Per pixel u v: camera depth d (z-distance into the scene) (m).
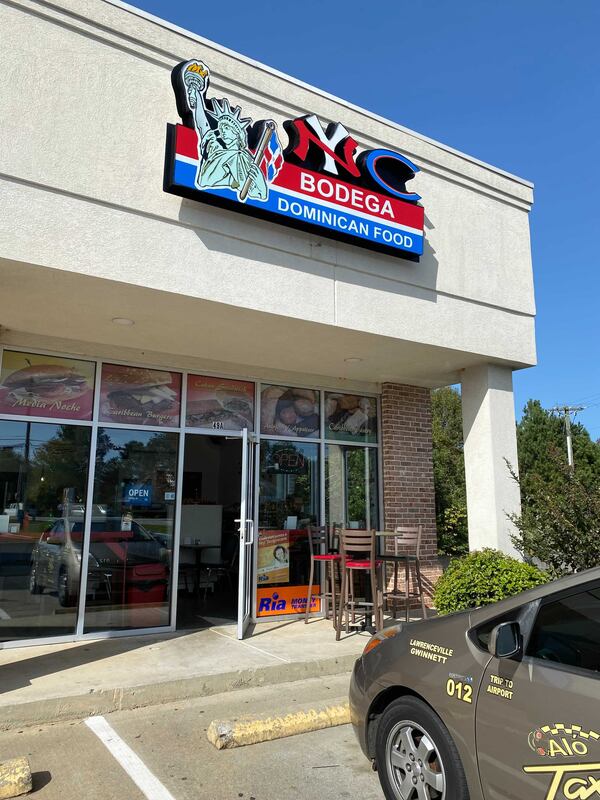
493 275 8.69
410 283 7.76
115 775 4.13
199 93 6.16
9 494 7.12
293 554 9.00
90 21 5.84
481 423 8.85
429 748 3.35
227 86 6.68
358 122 7.69
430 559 10.12
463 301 8.30
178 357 8.36
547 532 6.65
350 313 7.19
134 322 6.92
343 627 8.21
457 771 3.14
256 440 8.55
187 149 5.98
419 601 9.78
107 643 7.20
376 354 8.34
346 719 5.16
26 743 4.66
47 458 7.39
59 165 5.50
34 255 5.29
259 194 6.44
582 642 2.87
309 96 7.30
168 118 6.21
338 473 9.69
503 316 8.71
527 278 9.13
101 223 5.67
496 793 2.95
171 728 4.98
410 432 10.29
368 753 3.83
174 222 6.08
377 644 4.03
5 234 5.18
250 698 5.76
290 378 9.35
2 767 3.93
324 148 7.02
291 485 9.16
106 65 5.91
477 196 8.77
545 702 2.81
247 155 6.40
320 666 6.50
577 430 29.22
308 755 4.49
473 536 8.79
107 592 7.55
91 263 5.57
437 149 8.41
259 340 7.64
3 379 7.22
